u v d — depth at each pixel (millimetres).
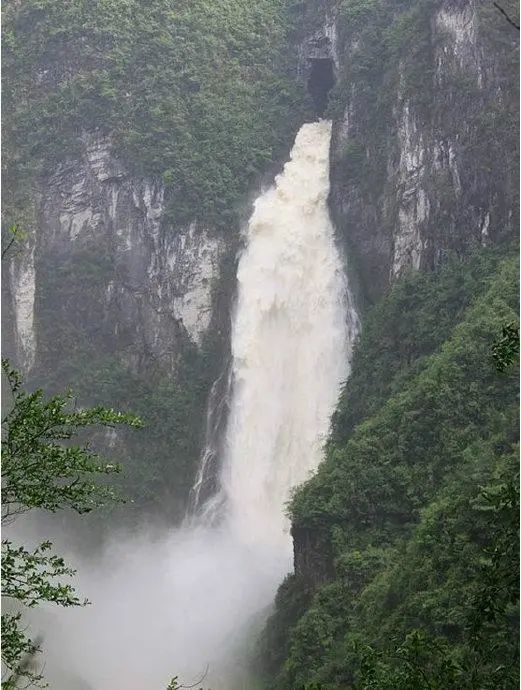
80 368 71312
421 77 61219
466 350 44094
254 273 68375
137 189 71375
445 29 60156
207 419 68062
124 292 71375
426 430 43625
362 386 56312
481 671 19844
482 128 57625
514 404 41938
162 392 68938
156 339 70438
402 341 55219
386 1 69312
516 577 16703
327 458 50500
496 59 57688
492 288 49000
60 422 16672
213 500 65938
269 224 69062
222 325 69312
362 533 43250
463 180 58062
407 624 31938
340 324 65312
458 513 34000
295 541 46000
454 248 57938
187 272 70062
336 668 35781
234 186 70750
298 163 71000
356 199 66000
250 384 66562
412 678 17625
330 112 68812
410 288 56719
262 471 64938
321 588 42250
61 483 47594
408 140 61344
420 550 34969
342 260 66062
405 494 42812
